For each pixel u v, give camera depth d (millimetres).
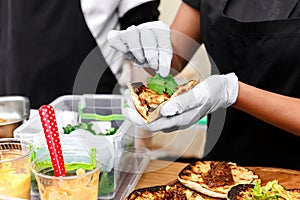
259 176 1172
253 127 1405
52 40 1778
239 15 1331
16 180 956
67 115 1151
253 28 1289
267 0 1300
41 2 1744
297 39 1253
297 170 1274
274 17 1278
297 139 1360
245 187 1089
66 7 1747
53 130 924
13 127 1150
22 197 968
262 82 1343
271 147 1402
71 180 922
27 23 1764
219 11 1342
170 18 2145
